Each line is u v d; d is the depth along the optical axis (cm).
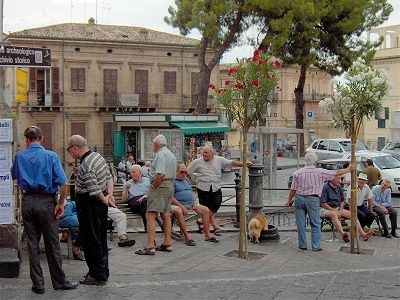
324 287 862
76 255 991
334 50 3978
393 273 969
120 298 772
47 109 4700
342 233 1278
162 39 5106
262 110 1050
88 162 827
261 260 1042
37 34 4653
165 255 1052
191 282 866
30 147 788
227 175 3145
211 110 4988
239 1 3397
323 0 3603
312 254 1120
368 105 1148
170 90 5066
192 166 1230
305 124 6475
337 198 1339
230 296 797
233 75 1043
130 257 1027
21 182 780
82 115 4822
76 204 840
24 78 1342
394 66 6194
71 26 4972
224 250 1116
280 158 4259
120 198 1452
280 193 2156
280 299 791
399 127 3862
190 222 1394
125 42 4875
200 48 3544
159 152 1048
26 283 828
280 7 3353
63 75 4744
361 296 816
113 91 4891
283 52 3638
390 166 2423
